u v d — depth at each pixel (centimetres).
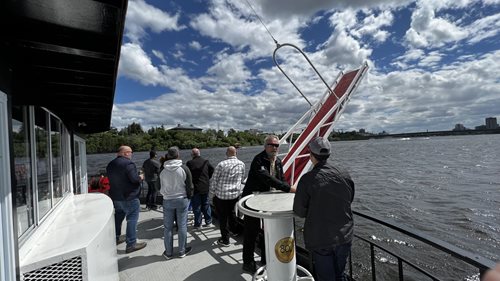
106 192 683
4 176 156
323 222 212
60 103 397
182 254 393
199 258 388
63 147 423
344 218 216
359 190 2491
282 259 248
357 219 1577
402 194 2294
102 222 254
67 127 467
